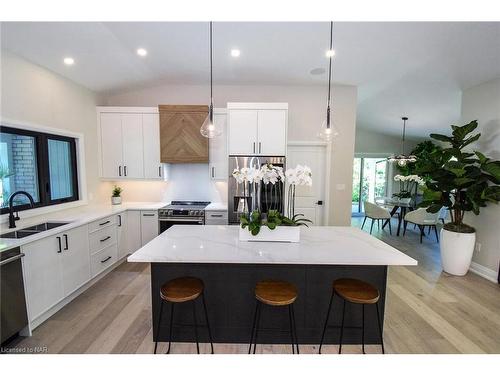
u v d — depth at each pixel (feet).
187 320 7.14
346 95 14.26
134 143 13.52
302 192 14.89
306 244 7.17
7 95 8.50
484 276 11.39
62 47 9.20
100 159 13.52
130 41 9.50
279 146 12.36
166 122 13.14
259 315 6.98
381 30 8.88
